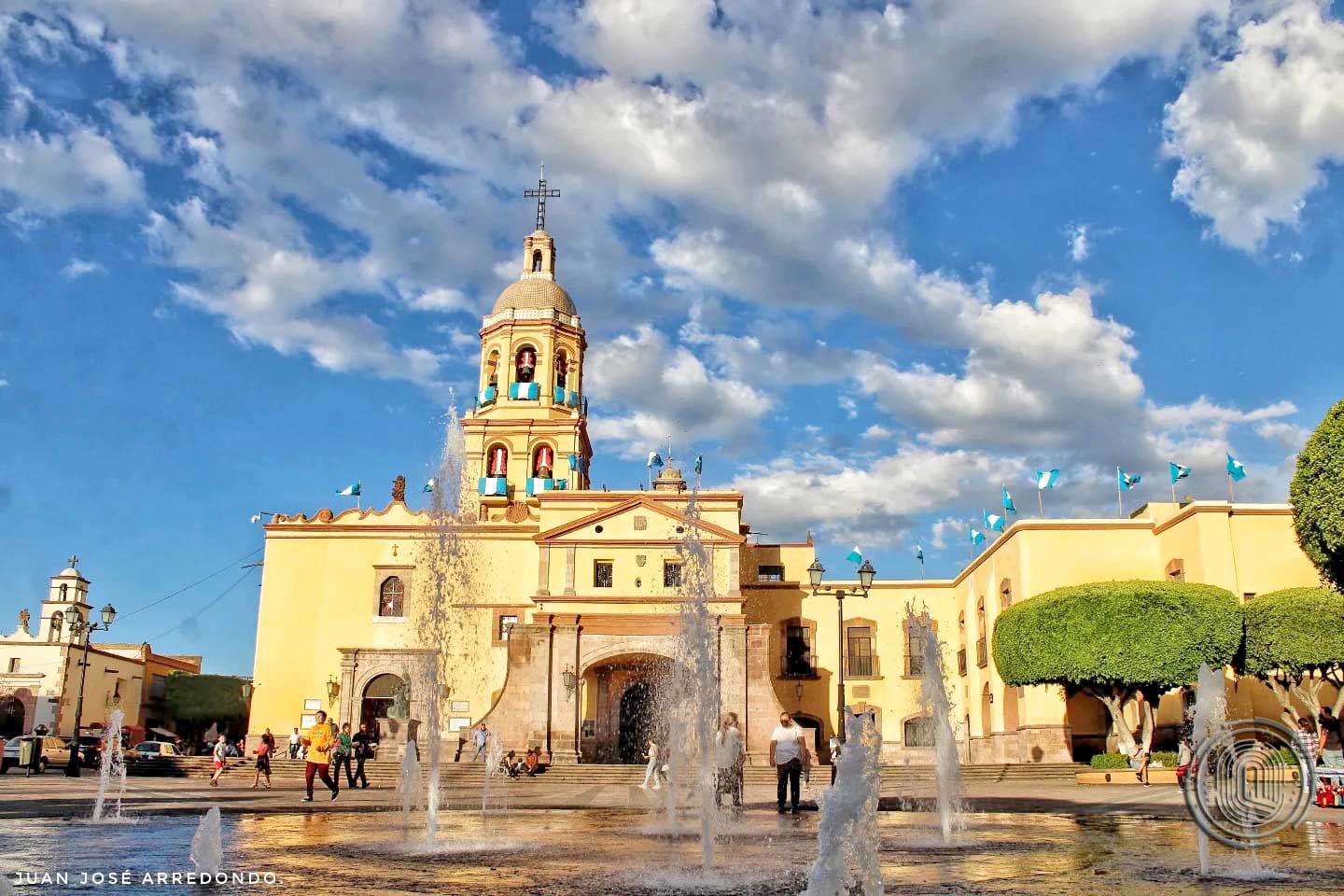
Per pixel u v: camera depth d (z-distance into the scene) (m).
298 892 8.02
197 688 70.25
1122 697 33.59
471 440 54.03
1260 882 8.67
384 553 47.81
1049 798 23.39
